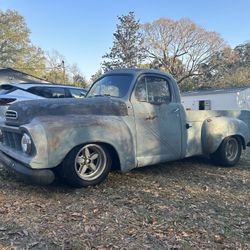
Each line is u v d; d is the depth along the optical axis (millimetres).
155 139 5336
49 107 4578
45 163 4242
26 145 4309
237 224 3705
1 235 3338
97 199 4391
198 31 52938
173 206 4207
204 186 5121
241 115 6887
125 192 4691
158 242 3232
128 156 4938
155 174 5723
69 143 4391
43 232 3410
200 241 3271
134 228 3537
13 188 4797
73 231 3441
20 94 8297
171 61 53281
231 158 6566
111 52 52406
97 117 4727
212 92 32094
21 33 54844
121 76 5492
